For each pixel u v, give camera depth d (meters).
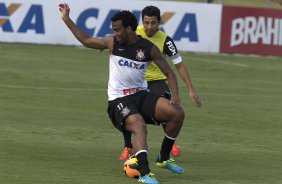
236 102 43.81
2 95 40.38
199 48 71.69
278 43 73.88
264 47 73.56
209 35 71.81
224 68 63.09
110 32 69.12
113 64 22.28
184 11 70.88
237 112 39.69
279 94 49.31
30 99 39.66
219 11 71.75
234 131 33.41
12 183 20.72
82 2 68.38
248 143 30.36
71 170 23.00
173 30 70.69
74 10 68.31
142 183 21.45
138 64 22.05
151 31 25.55
